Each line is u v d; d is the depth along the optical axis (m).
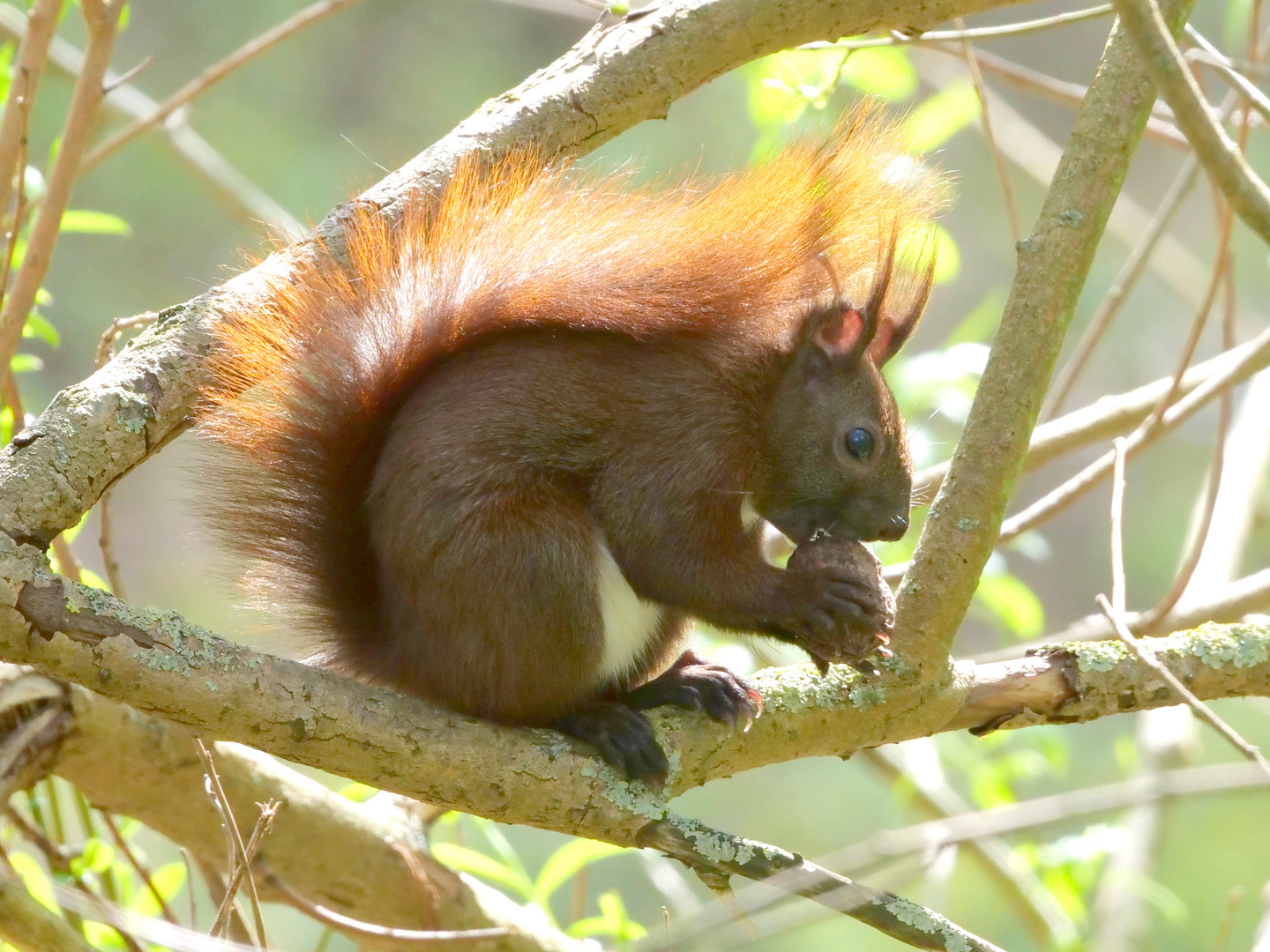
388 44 29.33
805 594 7.72
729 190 8.59
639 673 8.56
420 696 7.62
